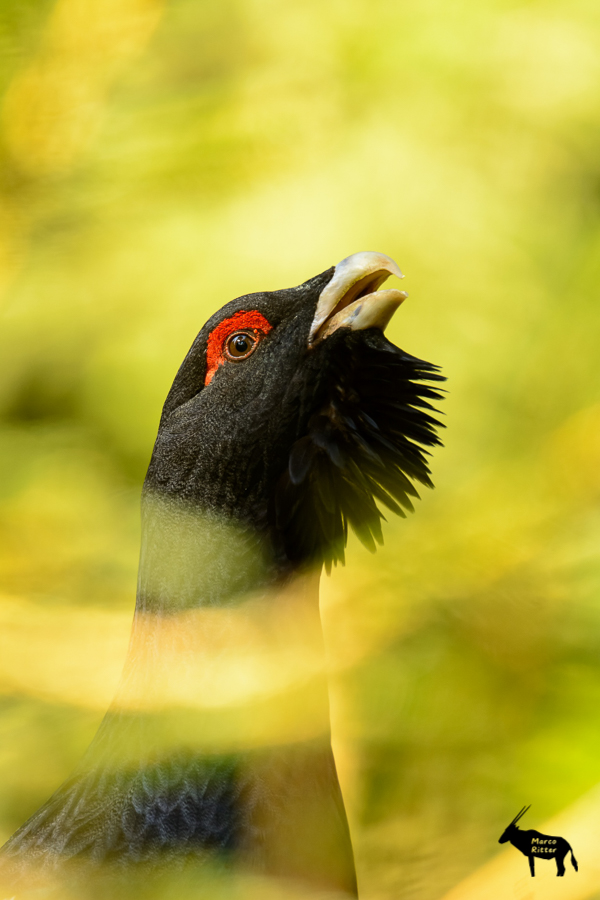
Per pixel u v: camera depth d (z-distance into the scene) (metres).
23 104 5.25
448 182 5.28
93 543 5.14
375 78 5.28
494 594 5.09
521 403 5.20
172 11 5.27
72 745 5.12
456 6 5.28
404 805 5.08
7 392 5.26
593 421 5.14
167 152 5.25
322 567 5.24
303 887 5.11
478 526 5.10
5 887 5.10
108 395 5.27
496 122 5.29
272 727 5.12
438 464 5.20
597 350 5.19
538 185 5.29
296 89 5.28
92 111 5.25
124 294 5.27
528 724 5.07
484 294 5.25
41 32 5.25
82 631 5.09
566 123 5.29
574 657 5.08
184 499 5.18
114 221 5.26
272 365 5.19
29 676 5.07
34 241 5.26
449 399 5.21
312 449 5.19
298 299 5.20
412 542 5.10
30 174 5.25
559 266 5.26
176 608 5.15
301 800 5.12
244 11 5.29
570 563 5.09
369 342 5.18
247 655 5.14
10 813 5.12
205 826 5.11
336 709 5.09
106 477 5.20
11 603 5.09
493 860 5.07
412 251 5.26
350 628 5.09
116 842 5.11
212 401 5.19
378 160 5.28
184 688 5.14
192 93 5.27
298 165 5.28
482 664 5.08
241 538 5.17
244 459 5.18
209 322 5.20
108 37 5.26
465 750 5.07
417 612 5.09
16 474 5.16
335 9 5.29
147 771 5.12
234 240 5.27
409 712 5.07
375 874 5.08
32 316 5.26
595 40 5.29
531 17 5.29
